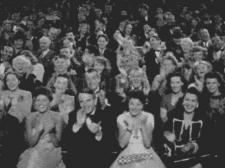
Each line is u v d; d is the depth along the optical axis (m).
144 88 5.07
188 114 3.73
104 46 6.11
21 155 3.73
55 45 6.16
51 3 10.12
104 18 8.86
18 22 8.67
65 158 3.94
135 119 3.62
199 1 10.74
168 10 10.23
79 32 7.89
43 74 5.43
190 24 8.99
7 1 9.85
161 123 4.18
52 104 4.46
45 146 3.70
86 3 9.93
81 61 5.86
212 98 3.95
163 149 3.97
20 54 5.48
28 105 4.48
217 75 4.15
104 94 4.63
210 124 3.75
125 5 9.80
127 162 3.62
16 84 4.46
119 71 5.69
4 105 4.29
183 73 5.25
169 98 4.29
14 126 4.12
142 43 8.04
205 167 3.78
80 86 5.18
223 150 3.76
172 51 5.76
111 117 4.10
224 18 10.63
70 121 3.88
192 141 3.73
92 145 3.88
